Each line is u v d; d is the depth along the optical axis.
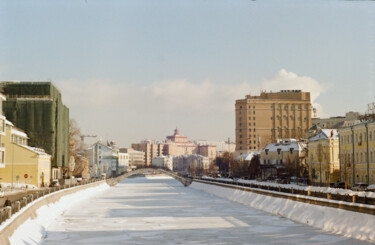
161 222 76.31
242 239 59.62
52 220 75.88
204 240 59.31
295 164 180.88
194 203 114.75
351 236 57.69
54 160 156.75
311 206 72.31
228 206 105.50
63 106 173.38
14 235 47.03
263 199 98.69
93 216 84.56
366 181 116.75
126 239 60.00
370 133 115.50
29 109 155.38
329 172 140.88
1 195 88.75
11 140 132.62
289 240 57.69
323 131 152.25
